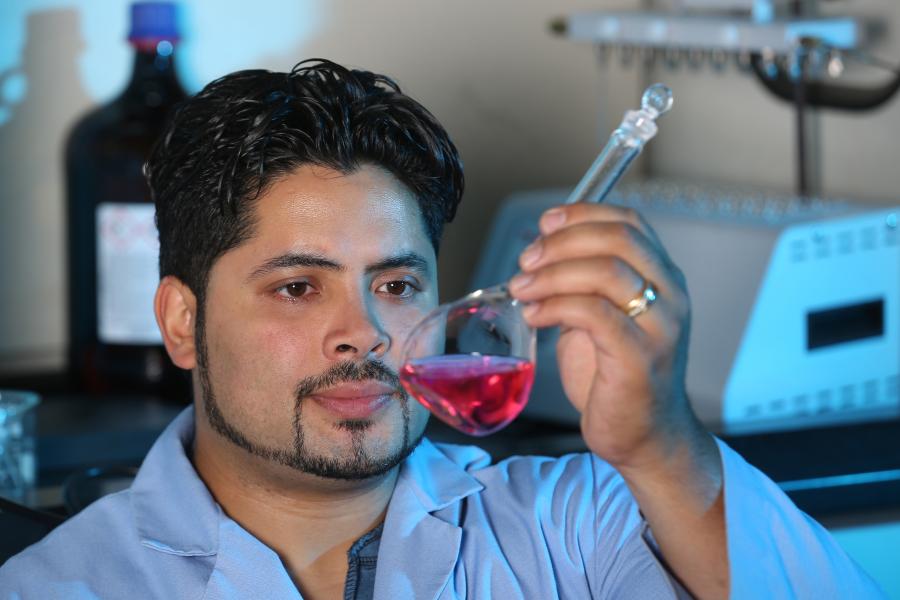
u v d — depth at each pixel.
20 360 2.54
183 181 1.31
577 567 1.39
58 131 2.55
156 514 1.33
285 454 1.27
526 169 2.83
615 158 1.14
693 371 2.04
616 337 1.04
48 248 2.58
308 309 1.26
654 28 2.32
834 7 2.37
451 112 2.75
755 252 2.02
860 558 1.85
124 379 2.33
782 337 2.04
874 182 2.35
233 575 1.29
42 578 1.29
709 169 2.71
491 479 1.46
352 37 2.67
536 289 1.05
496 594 1.36
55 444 2.04
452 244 2.77
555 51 2.81
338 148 1.26
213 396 1.31
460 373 1.08
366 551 1.35
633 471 1.16
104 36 2.56
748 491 1.17
